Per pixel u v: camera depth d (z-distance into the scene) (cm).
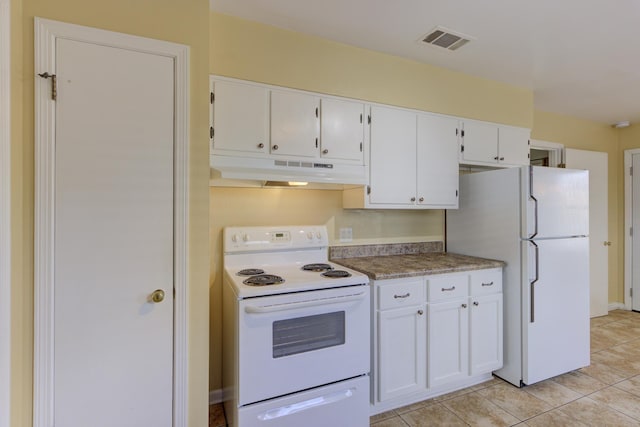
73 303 128
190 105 144
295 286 157
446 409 199
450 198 253
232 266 202
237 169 173
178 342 143
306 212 234
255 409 147
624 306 398
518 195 223
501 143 274
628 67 243
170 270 142
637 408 199
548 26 188
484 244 248
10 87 114
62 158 126
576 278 239
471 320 219
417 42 210
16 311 119
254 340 147
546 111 349
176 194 142
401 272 193
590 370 249
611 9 170
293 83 196
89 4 129
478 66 243
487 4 168
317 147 203
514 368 226
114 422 134
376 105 223
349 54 213
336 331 167
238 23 182
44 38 122
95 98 130
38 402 123
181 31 143
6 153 112
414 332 199
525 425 183
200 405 148
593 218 369
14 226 117
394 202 229
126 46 134
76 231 128
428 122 242
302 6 172
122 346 135
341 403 165
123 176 134
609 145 399
